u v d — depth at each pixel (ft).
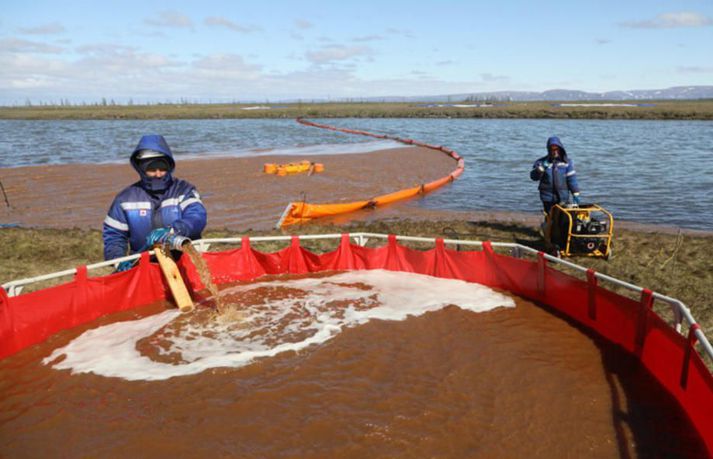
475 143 119.65
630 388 13.69
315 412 12.49
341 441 11.39
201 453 11.04
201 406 12.80
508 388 13.64
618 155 89.25
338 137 145.07
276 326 17.69
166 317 18.60
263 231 36.04
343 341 16.39
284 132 165.78
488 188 62.49
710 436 11.12
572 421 12.18
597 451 11.14
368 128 177.06
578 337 16.81
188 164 84.07
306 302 19.94
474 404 12.87
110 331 17.49
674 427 12.00
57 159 92.43
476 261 21.99
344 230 36.27
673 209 48.80
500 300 20.15
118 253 18.12
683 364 12.72
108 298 18.90
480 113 237.25
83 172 75.10
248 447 11.21
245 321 18.11
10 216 48.03
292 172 73.20
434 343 16.29
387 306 19.48
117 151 106.63
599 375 14.37
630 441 11.48
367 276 23.17
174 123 220.02
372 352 15.62
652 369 14.46
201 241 22.31
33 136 148.25
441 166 81.71
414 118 236.43
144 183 17.53
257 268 23.30
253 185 64.03
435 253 22.95
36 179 69.05
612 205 50.65
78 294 18.01
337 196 57.47
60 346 16.43
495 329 17.43
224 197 56.59
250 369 14.61
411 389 13.53
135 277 19.60
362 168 79.41
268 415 12.38
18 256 27.81
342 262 24.26
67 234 33.30
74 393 13.56
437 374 14.33
